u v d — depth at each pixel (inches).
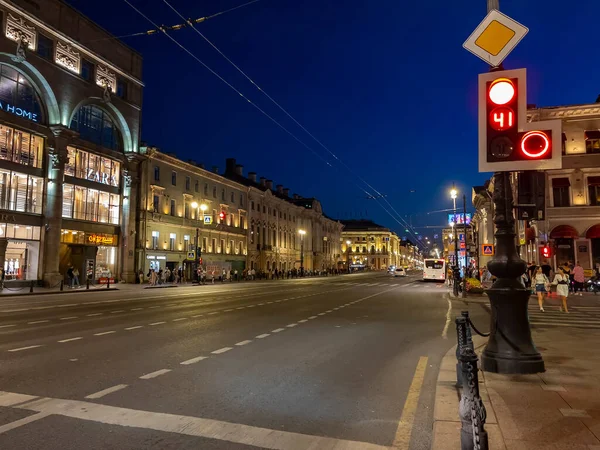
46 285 1357.0
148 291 1278.3
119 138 1715.1
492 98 261.4
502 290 269.1
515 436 168.1
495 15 257.3
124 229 1692.9
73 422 194.1
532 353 265.6
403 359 339.0
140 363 311.1
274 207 3073.3
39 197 1384.1
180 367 301.0
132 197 1729.8
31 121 1344.7
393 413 213.5
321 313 669.3
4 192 1274.6
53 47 1417.3
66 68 1454.2
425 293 1201.4
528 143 255.3
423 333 474.0
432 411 216.7
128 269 1688.0
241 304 818.8
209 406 219.5
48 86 1385.3
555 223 1311.5
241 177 3006.9
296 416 207.8
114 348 366.6
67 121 1453.0
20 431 183.2
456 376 267.1
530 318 586.6
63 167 1427.2
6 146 1283.2
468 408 139.3
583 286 1168.8
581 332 448.1
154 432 184.5
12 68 1300.4
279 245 3134.8
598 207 1279.5
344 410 217.3
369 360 334.0
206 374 283.0
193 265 2044.8
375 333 471.8
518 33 255.1
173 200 1967.3
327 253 4205.2
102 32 1620.3
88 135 1571.1
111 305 785.6
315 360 331.6
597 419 186.4
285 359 333.4
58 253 1405.0
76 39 1508.4
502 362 263.4
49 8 1408.7
